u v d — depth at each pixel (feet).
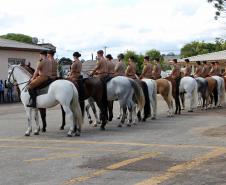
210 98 82.33
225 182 25.95
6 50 112.57
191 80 71.67
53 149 38.27
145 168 29.94
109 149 37.60
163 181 26.37
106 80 52.60
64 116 51.80
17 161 33.30
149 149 37.24
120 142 41.34
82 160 33.01
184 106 78.18
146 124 56.13
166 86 65.10
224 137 43.37
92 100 55.36
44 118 50.42
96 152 36.27
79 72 50.85
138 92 55.98
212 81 80.53
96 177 27.66
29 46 123.65
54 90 45.14
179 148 37.45
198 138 42.96
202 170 29.07
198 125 54.19
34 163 32.42
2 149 38.81
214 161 31.81
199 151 35.86
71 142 42.01
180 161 32.07
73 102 46.11
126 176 27.78
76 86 49.24
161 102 98.63
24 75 48.16
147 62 64.75
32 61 122.11
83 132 49.44
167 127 52.70
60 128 52.31
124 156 34.30
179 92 72.08
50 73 46.52
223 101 87.51
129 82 54.13
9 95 108.06
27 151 37.58
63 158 34.01
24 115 72.38
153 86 61.67
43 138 45.16
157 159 32.91
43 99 45.88
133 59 59.77
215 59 152.76
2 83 107.45
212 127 51.83
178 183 25.85
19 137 46.21
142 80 60.18
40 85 45.83
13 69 48.49
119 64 56.70
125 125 55.57
